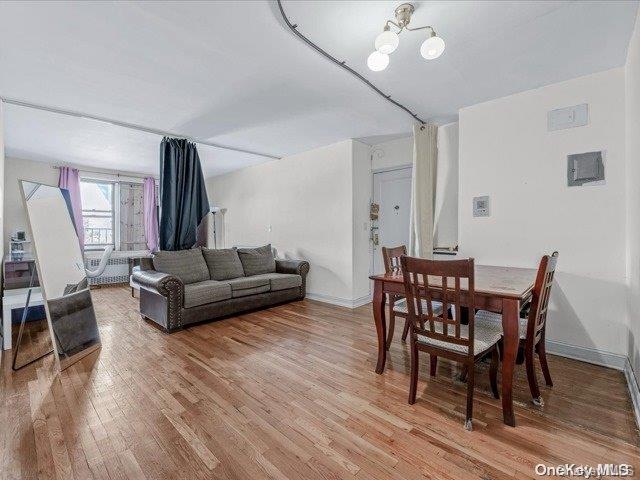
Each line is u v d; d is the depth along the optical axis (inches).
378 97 111.5
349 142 163.8
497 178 113.7
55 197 109.7
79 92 104.9
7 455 56.5
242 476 51.8
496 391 75.2
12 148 173.6
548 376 80.8
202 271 150.7
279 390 79.5
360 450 57.8
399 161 164.7
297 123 137.9
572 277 99.2
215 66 89.4
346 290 167.6
